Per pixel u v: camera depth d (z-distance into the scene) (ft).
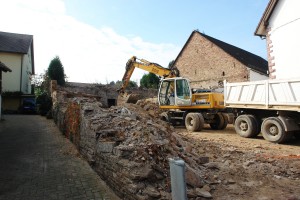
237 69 81.82
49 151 26.16
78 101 27.50
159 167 14.12
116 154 15.48
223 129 44.37
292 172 17.48
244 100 34.65
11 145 28.89
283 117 30.07
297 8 37.35
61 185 17.01
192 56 96.37
